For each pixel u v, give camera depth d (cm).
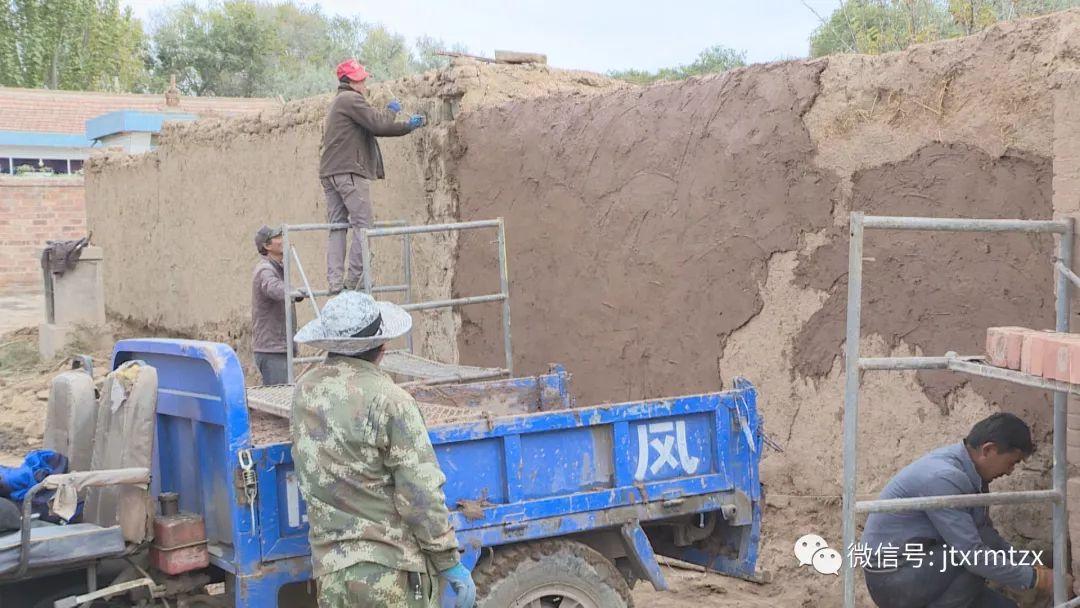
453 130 948
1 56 4853
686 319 750
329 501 397
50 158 3422
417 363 791
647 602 636
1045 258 548
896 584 494
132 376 452
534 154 870
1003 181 566
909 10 930
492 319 921
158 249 1576
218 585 616
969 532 478
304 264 1176
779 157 677
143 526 442
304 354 1120
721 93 716
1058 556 493
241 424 432
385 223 963
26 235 2598
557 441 484
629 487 495
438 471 399
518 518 469
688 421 513
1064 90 491
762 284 695
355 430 393
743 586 659
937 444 602
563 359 857
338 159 851
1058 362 399
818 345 664
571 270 843
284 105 1226
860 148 633
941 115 592
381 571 391
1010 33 562
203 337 1455
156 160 1559
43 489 424
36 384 1327
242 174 1307
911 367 465
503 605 465
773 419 694
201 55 5416
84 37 5056
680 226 750
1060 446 493
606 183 807
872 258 628
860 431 639
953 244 590
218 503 464
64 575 456
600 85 1041
